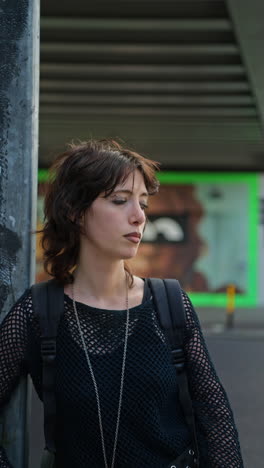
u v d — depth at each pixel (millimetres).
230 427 1604
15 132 1754
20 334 1568
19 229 1748
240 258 24469
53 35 11523
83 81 14266
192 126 17922
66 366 1535
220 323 18125
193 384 1618
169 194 24750
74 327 1559
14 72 1756
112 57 12727
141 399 1521
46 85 14516
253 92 14219
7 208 1749
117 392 1517
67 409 1525
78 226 1595
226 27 10852
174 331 1579
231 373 8375
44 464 1606
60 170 1604
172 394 1576
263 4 8977
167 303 1595
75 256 1645
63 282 1617
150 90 14891
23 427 1727
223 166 24484
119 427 1511
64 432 1551
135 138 19672
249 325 17562
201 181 24688
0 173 1750
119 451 1513
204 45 11789
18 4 1762
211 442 1605
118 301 1604
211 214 24641
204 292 24547
